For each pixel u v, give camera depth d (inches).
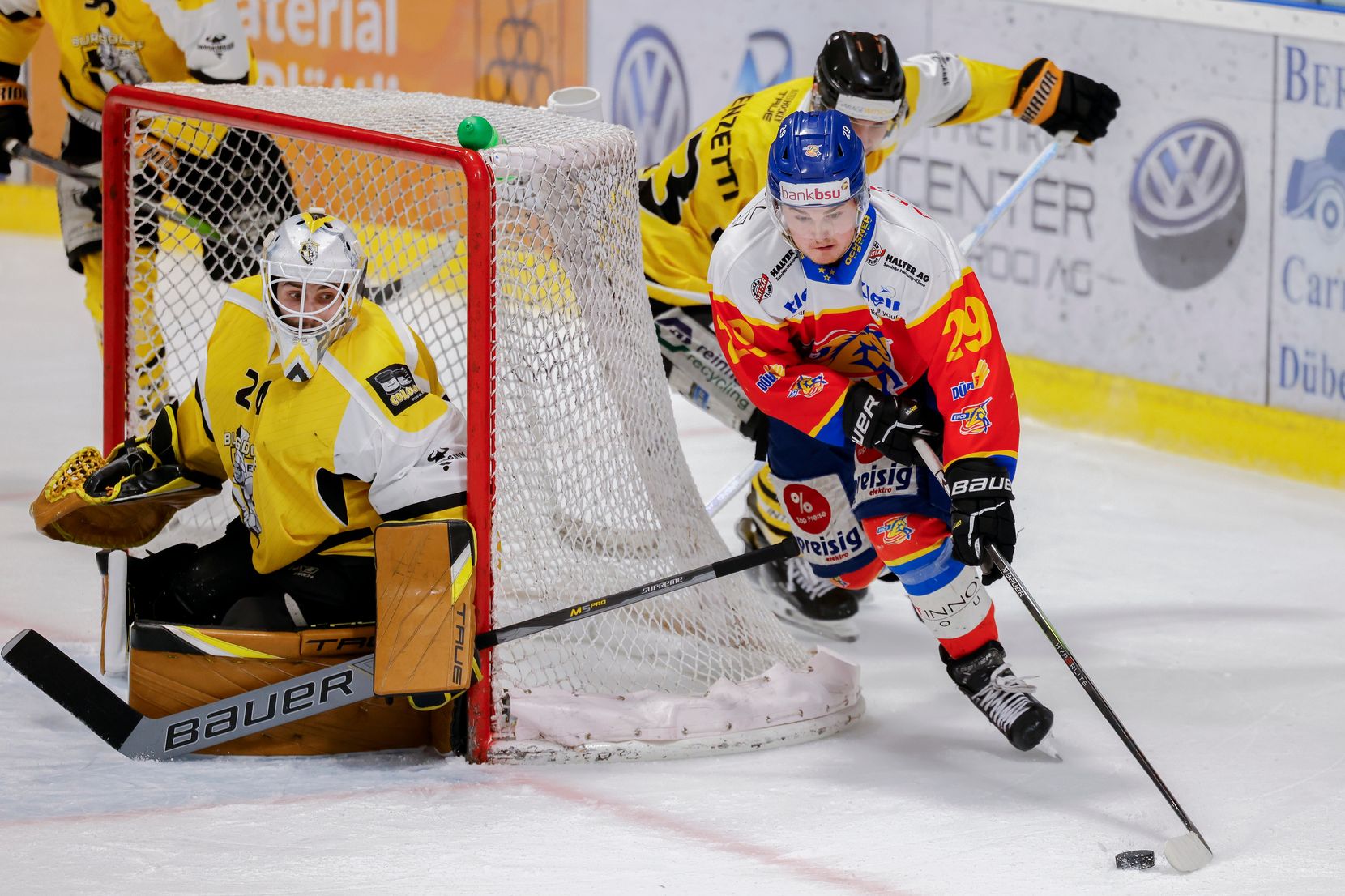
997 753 492.7
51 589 622.2
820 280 458.6
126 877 385.4
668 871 397.4
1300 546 719.7
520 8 1132.5
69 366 985.5
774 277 462.9
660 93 1076.5
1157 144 861.8
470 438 454.0
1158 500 785.6
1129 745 421.7
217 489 520.7
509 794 446.0
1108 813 442.3
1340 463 800.3
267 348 481.1
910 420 460.4
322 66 1214.9
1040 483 810.8
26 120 725.9
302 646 464.1
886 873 399.2
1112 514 762.8
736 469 821.2
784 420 478.9
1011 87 625.6
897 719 526.3
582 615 464.1
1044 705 505.7
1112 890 391.5
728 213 586.2
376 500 463.5
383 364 463.8
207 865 393.4
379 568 449.1
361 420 456.8
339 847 406.0
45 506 516.4
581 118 541.3
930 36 952.9
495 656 465.7
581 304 491.8
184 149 592.1
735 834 422.6
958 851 414.0
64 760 463.2
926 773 473.7
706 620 524.1
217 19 686.5
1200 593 657.6
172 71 708.0
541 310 478.0
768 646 531.2
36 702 509.7
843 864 404.2
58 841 405.4
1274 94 810.8
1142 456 860.0
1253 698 542.3
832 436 472.4
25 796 434.6
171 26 687.7
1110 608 641.0
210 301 852.6
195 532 598.2
